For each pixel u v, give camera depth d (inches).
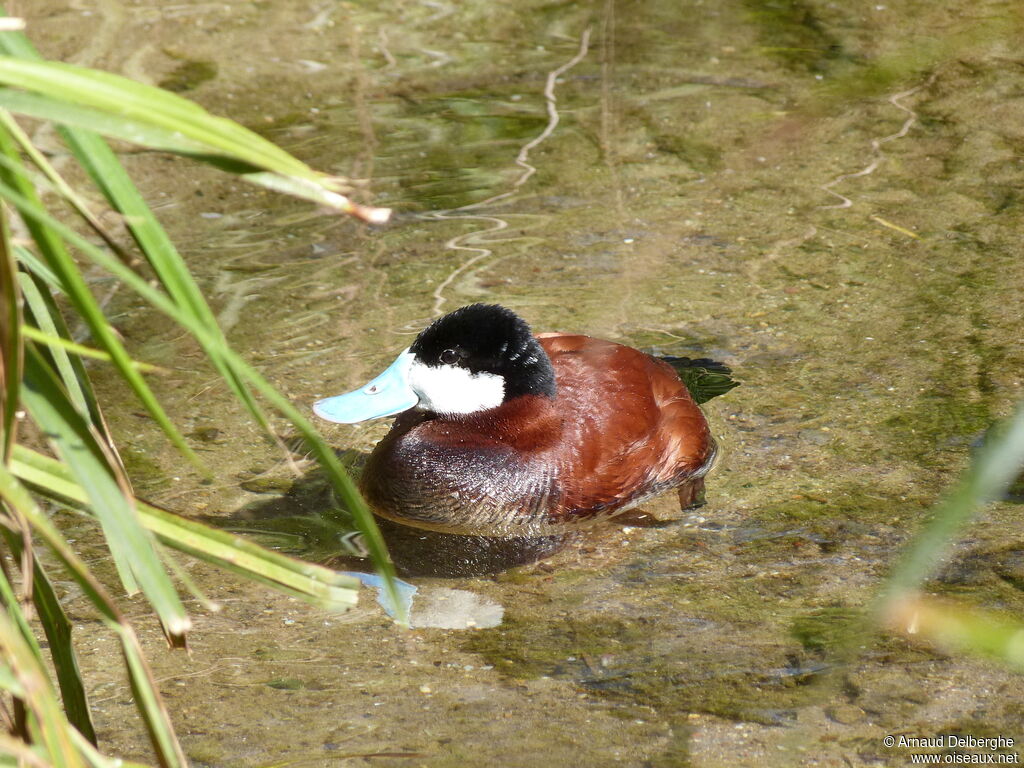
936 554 300.2
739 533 319.0
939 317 416.8
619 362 356.2
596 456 332.8
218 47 660.7
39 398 140.2
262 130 568.4
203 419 374.3
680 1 737.0
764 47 662.5
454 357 332.2
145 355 405.7
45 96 126.7
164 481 342.6
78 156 136.2
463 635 281.0
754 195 514.9
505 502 329.4
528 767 232.2
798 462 346.9
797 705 250.1
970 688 253.4
